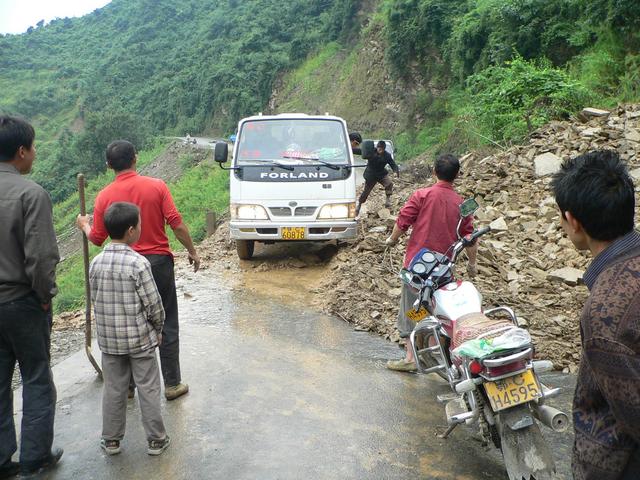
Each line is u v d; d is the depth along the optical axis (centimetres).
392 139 3375
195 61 8775
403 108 3441
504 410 303
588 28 1619
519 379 300
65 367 504
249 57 6950
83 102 10519
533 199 830
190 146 5206
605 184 178
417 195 444
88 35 15062
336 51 5372
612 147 877
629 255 175
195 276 784
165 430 383
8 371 344
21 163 340
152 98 8994
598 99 1301
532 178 884
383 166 993
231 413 412
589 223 181
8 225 324
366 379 467
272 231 775
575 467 186
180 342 548
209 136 7212
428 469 341
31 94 12025
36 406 341
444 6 3017
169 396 432
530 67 1416
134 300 349
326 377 471
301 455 358
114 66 11088
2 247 325
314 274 779
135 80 10475
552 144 941
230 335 566
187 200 3269
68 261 3491
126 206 356
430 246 437
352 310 620
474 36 2284
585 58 1495
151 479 338
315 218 769
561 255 681
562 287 615
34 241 319
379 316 599
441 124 2970
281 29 7294
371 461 350
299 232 771
